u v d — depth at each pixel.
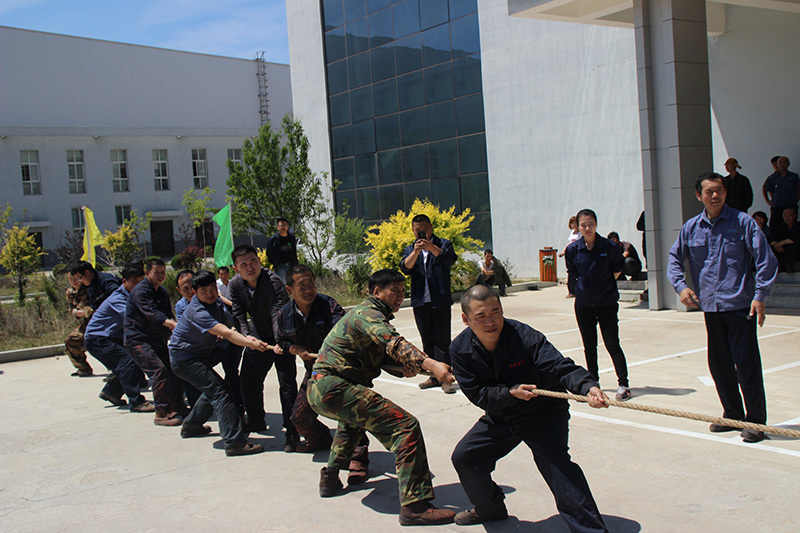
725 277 5.36
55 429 7.04
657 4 12.02
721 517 4.02
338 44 25.56
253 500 4.78
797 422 5.68
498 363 3.79
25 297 18.77
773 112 13.87
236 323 6.27
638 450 5.26
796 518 3.95
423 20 22.16
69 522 4.55
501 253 20.45
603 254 6.70
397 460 4.29
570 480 3.57
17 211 37.38
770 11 13.77
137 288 7.30
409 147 23.12
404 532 4.11
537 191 19.17
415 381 8.34
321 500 4.72
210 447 6.16
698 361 8.20
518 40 19.25
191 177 42.56
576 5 14.12
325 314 5.50
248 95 53.03
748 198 12.35
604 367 8.25
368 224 24.98
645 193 12.43
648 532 3.87
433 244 7.91
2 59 43.00
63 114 45.09
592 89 17.45
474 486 4.02
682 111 11.90
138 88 48.09
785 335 9.34
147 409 7.62
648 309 12.84
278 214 21.75
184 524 4.41
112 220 40.16
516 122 19.55
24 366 11.12
